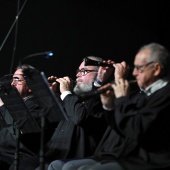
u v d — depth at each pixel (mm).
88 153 8891
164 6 13969
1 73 13375
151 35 14078
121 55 14047
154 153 6875
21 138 10070
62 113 7574
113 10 14133
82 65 9586
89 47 13969
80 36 13938
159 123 6855
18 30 13516
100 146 7629
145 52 7191
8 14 13492
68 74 13773
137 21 14156
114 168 6996
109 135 7613
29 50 13578
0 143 10453
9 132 10430
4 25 13461
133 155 6988
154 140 6941
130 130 6789
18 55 13492
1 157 10320
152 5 14109
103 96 7180
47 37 13734
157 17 14094
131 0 14211
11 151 10289
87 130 8961
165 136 6953
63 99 9016
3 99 9172
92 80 9461
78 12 13977
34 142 10141
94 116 8758
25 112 8984
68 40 13859
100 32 14039
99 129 8953
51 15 13797
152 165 6703
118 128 6969
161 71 7164
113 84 7227
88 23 14000
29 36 13594
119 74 7781
